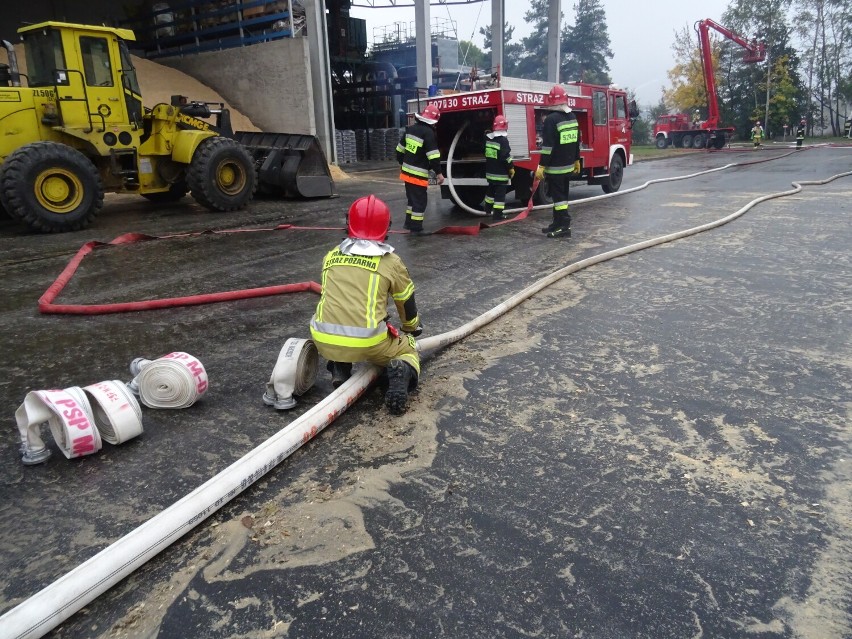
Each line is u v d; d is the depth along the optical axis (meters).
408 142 8.30
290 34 17.50
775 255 6.94
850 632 1.90
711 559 2.23
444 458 2.92
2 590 2.14
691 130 34.75
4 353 4.34
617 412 3.35
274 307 5.33
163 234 8.69
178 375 3.36
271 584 2.15
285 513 2.53
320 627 1.97
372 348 3.29
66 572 2.23
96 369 4.05
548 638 1.90
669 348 4.25
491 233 8.55
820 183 13.87
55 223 8.59
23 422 2.91
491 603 2.04
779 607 2.01
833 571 2.16
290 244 7.89
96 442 2.94
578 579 2.14
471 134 10.57
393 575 2.18
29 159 8.21
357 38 26.25
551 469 2.82
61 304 5.44
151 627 1.98
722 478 2.72
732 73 50.38
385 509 2.55
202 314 5.16
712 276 6.10
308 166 12.38
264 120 18.45
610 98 12.59
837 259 6.69
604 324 4.76
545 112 10.60
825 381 3.69
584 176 11.97
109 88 9.07
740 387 3.62
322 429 3.15
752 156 26.05
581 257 7.00
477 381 3.77
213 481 2.54
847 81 49.56
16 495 2.69
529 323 4.81
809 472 2.76
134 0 21.42
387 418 3.32
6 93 8.40
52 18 20.80
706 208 10.58
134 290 5.86
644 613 1.99
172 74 18.67
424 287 5.86
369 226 3.36
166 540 2.29
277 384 3.38
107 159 9.52
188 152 10.02
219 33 19.23
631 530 2.39
